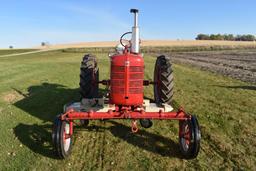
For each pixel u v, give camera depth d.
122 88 5.07
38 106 7.96
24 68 18.39
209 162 4.66
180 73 16.70
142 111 4.84
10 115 7.09
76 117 4.68
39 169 4.42
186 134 4.75
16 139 5.54
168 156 4.86
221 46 75.75
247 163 4.63
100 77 14.30
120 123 6.54
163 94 6.36
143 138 5.65
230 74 16.38
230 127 6.29
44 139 5.56
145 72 17.22
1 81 12.38
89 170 4.40
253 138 5.67
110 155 4.90
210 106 8.06
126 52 5.60
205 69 19.69
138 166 4.52
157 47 73.88
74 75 14.98
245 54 48.38
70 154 4.91
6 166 4.51
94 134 5.86
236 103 8.45
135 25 5.90
